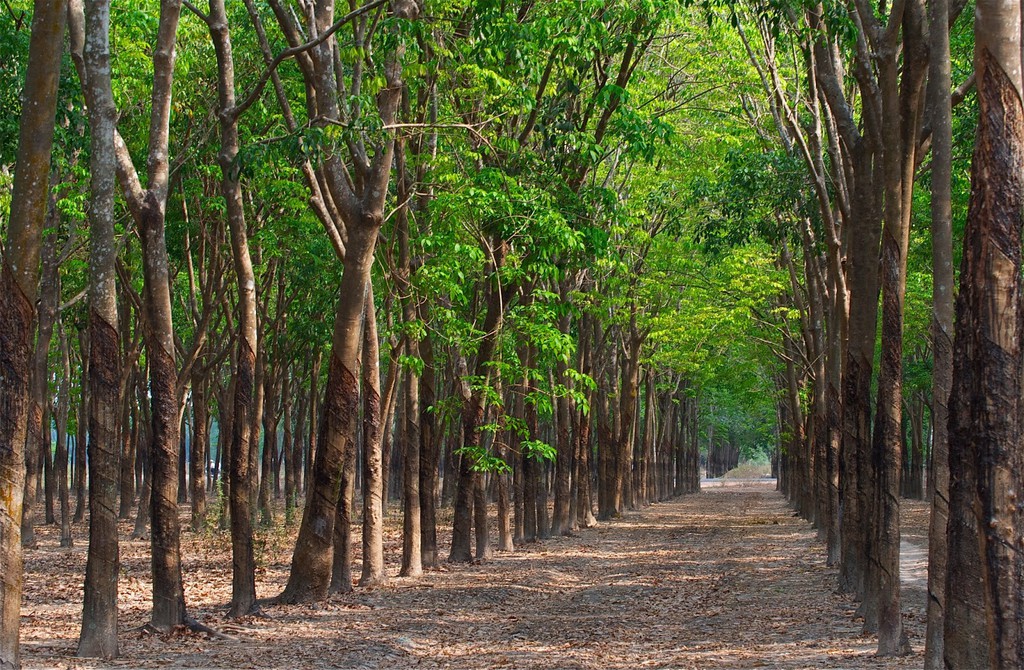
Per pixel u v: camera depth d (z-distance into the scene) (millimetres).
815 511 35250
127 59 19906
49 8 8500
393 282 20531
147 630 13695
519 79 18453
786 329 31891
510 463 30062
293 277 29219
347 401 16922
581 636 15688
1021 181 6473
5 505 8539
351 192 16141
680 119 26250
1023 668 6164
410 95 19250
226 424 31734
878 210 14781
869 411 15023
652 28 18828
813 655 12984
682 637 15461
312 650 13367
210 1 15062
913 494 50438
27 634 13953
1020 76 6527
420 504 22953
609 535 34281
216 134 21969
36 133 8555
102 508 12125
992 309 6402
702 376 47969
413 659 13531
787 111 18797
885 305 12672
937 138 9836
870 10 12641
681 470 68438
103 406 12117
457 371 24328
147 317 13539
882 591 12688
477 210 18000
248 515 15828
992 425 6328
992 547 6270
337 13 19078
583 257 19969
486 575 22359
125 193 13148
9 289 8531
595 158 18625
